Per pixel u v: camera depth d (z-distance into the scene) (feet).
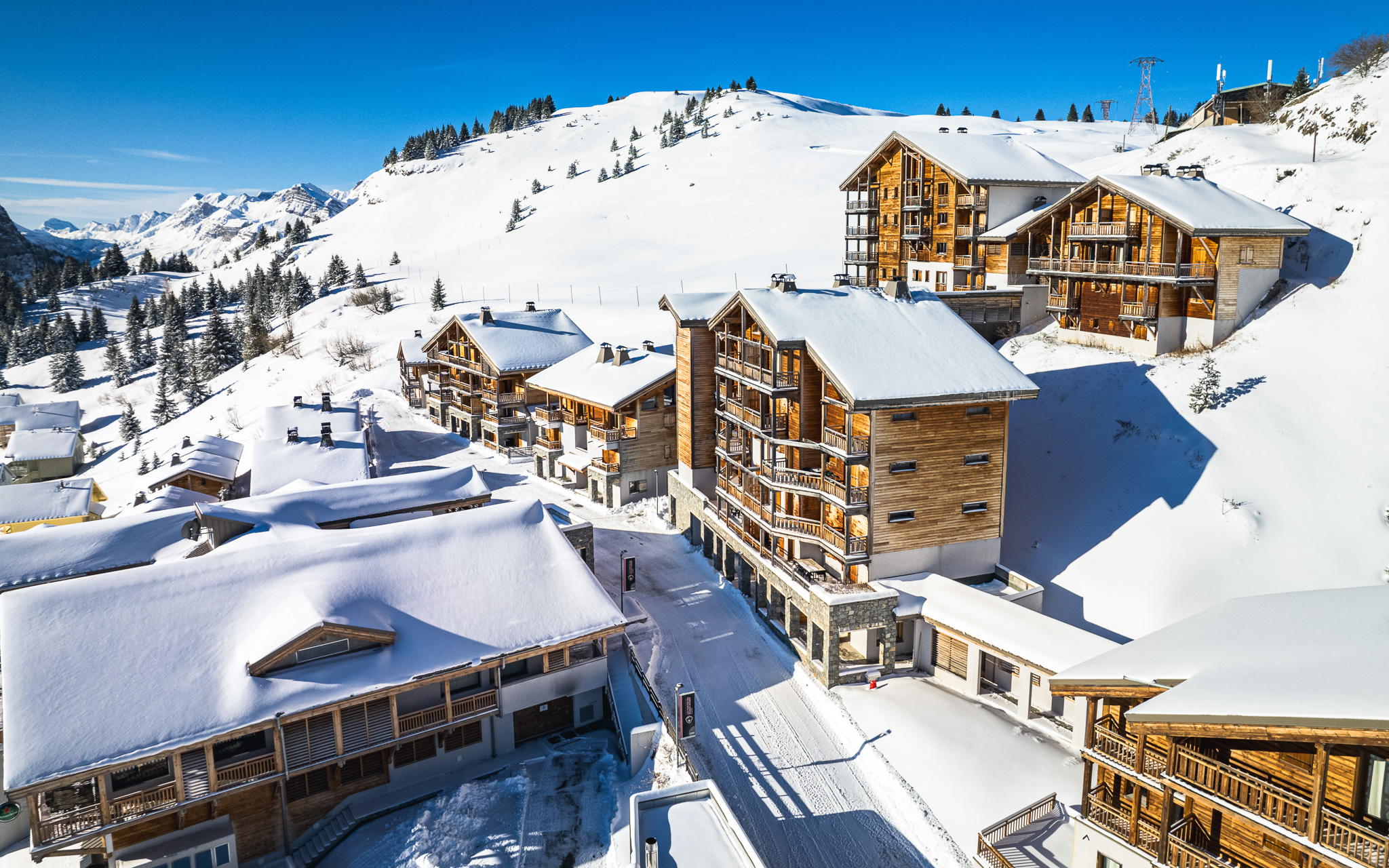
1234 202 161.58
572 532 130.41
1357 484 116.06
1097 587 116.98
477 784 93.50
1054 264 178.50
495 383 217.15
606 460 178.50
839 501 110.42
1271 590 107.45
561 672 100.42
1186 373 146.51
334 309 499.10
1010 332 191.62
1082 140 624.18
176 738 77.92
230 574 94.27
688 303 157.38
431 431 251.80
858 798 86.79
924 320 123.24
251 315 511.40
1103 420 145.69
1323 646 55.47
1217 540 115.24
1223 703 51.52
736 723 99.86
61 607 86.43
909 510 111.75
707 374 156.04
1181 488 124.67
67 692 79.30
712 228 511.81
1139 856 61.98
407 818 89.10
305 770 84.48
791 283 129.08
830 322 119.65
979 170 206.28
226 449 226.58
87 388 500.33
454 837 85.10
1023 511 136.98
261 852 86.38
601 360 192.03
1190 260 155.43
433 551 104.94
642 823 74.69
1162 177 169.48
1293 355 139.85
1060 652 89.86
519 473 206.18
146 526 133.59
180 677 83.20
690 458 158.30
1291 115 231.71
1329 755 52.08
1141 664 63.00
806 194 553.23
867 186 255.91
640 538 159.22
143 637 85.81
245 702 82.23
